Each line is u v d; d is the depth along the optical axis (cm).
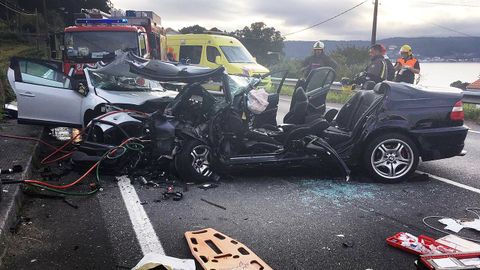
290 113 633
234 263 364
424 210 495
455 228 445
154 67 635
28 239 418
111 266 369
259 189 573
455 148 600
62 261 377
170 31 2541
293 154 600
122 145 629
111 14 1588
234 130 598
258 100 597
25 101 822
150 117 630
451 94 603
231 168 603
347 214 483
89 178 621
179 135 596
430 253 374
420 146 593
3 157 654
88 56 1235
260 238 422
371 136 591
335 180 611
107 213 487
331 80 693
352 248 401
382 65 871
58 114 836
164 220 467
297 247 404
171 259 358
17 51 3919
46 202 520
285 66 2534
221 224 457
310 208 502
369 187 579
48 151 784
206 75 617
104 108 783
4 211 438
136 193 556
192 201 527
